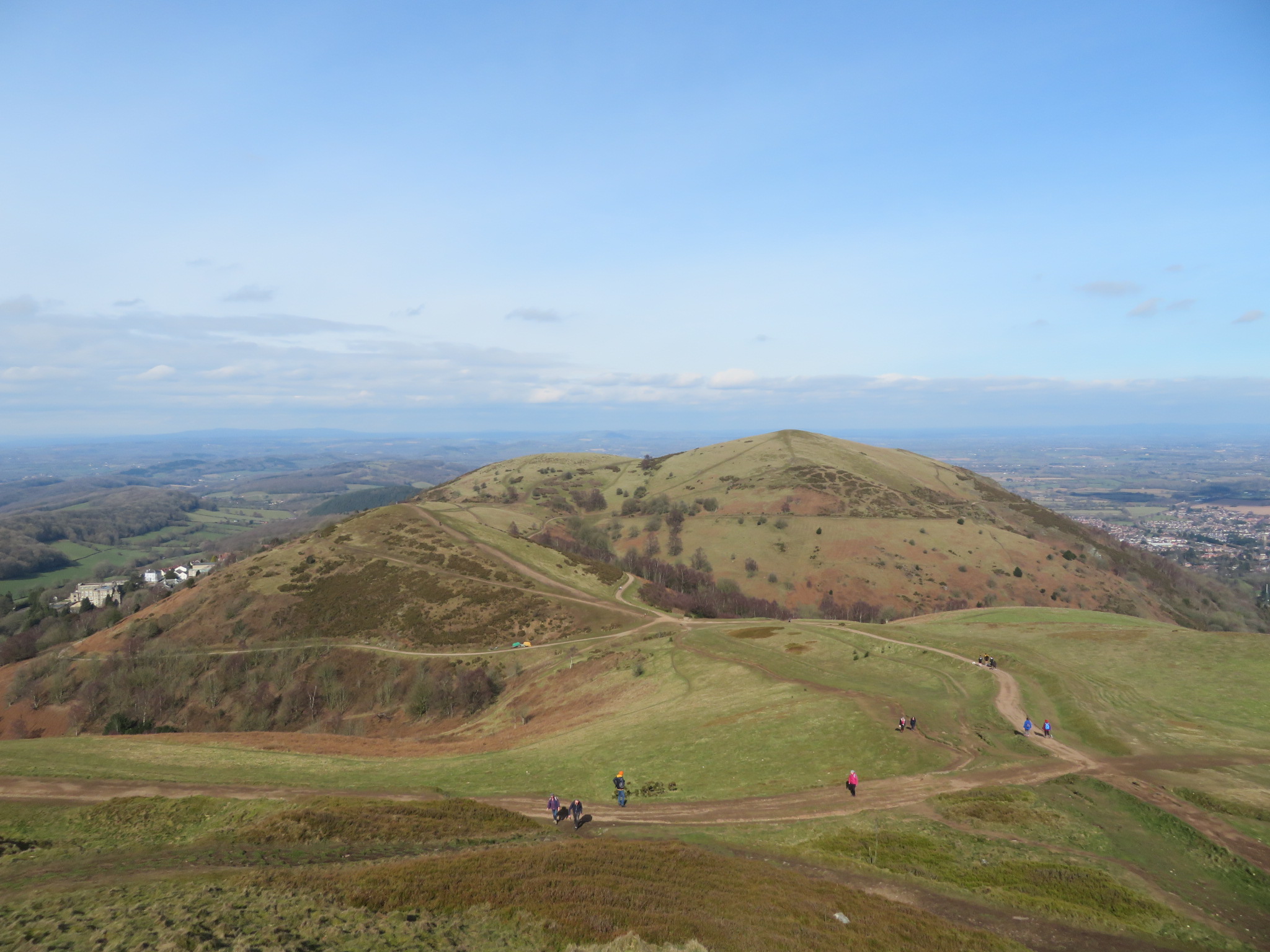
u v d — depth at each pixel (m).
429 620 113.88
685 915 23.61
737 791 43.19
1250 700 55.41
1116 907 26.17
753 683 67.19
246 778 49.66
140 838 36.97
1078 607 153.88
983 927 25.19
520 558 146.62
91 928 20.92
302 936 20.59
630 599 130.50
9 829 38.50
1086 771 40.47
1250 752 42.94
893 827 34.75
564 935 21.77
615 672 82.38
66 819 40.03
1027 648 72.25
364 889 25.09
